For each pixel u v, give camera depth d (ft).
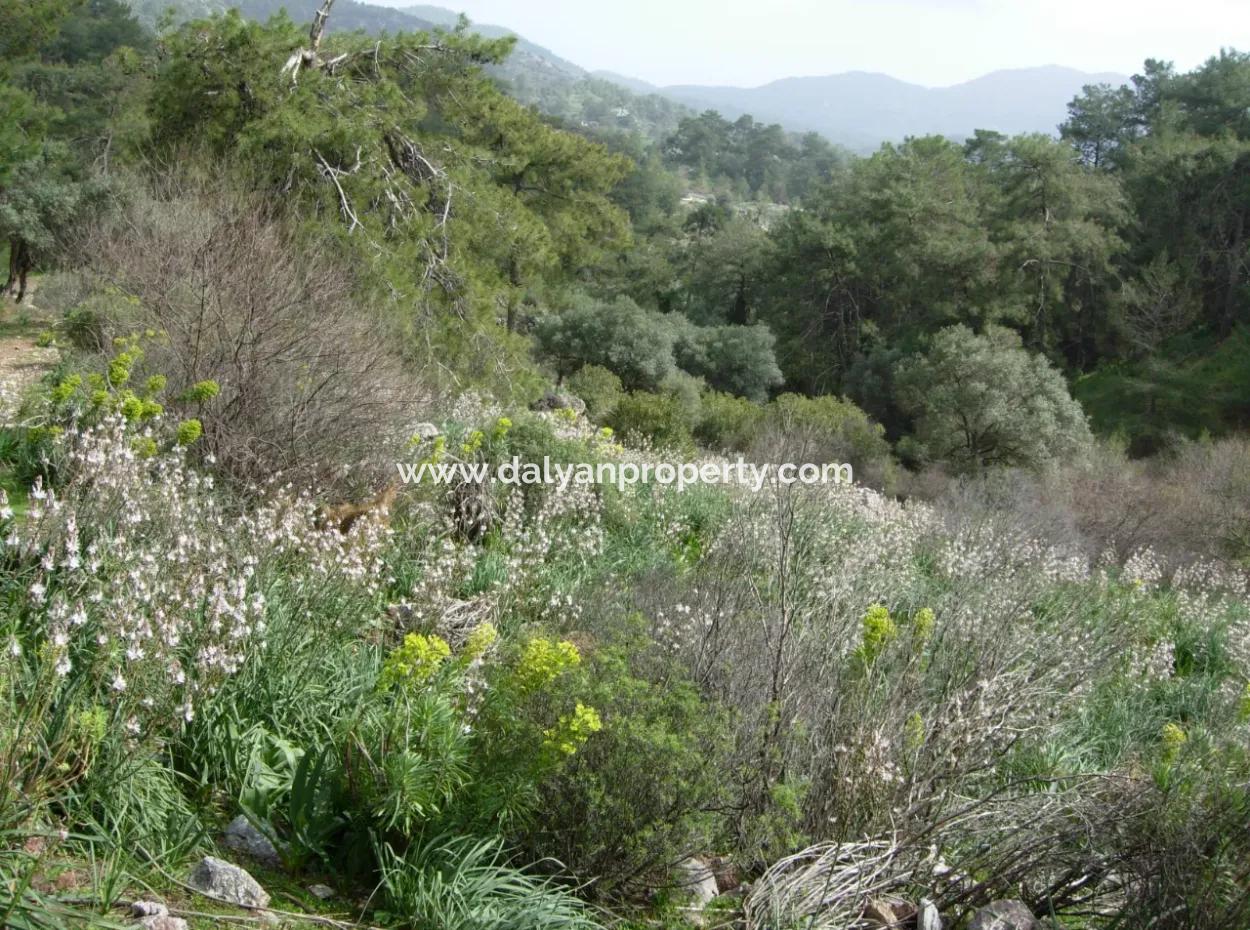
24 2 65.21
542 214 88.58
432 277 51.01
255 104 48.80
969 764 16.48
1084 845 14.88
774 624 18.37
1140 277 181.37
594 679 14.78
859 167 204.85
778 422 86.94
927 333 171.63
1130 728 24.16
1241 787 14.65
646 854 13.75
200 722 14.38
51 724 12.30
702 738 14.97
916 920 14.02
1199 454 104.17
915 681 17.79
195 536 17.20
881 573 29.48
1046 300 176.14
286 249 32.40
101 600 13.60
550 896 12.82
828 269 188.03
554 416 44.04
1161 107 216.13
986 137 231.50
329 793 13.73
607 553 30.01
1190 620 36.81
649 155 490.90
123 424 19.49
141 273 32.50
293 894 12.53
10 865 10.87
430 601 20.94
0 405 27.68
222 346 26.40
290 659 16.38
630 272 222.48
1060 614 27.99
